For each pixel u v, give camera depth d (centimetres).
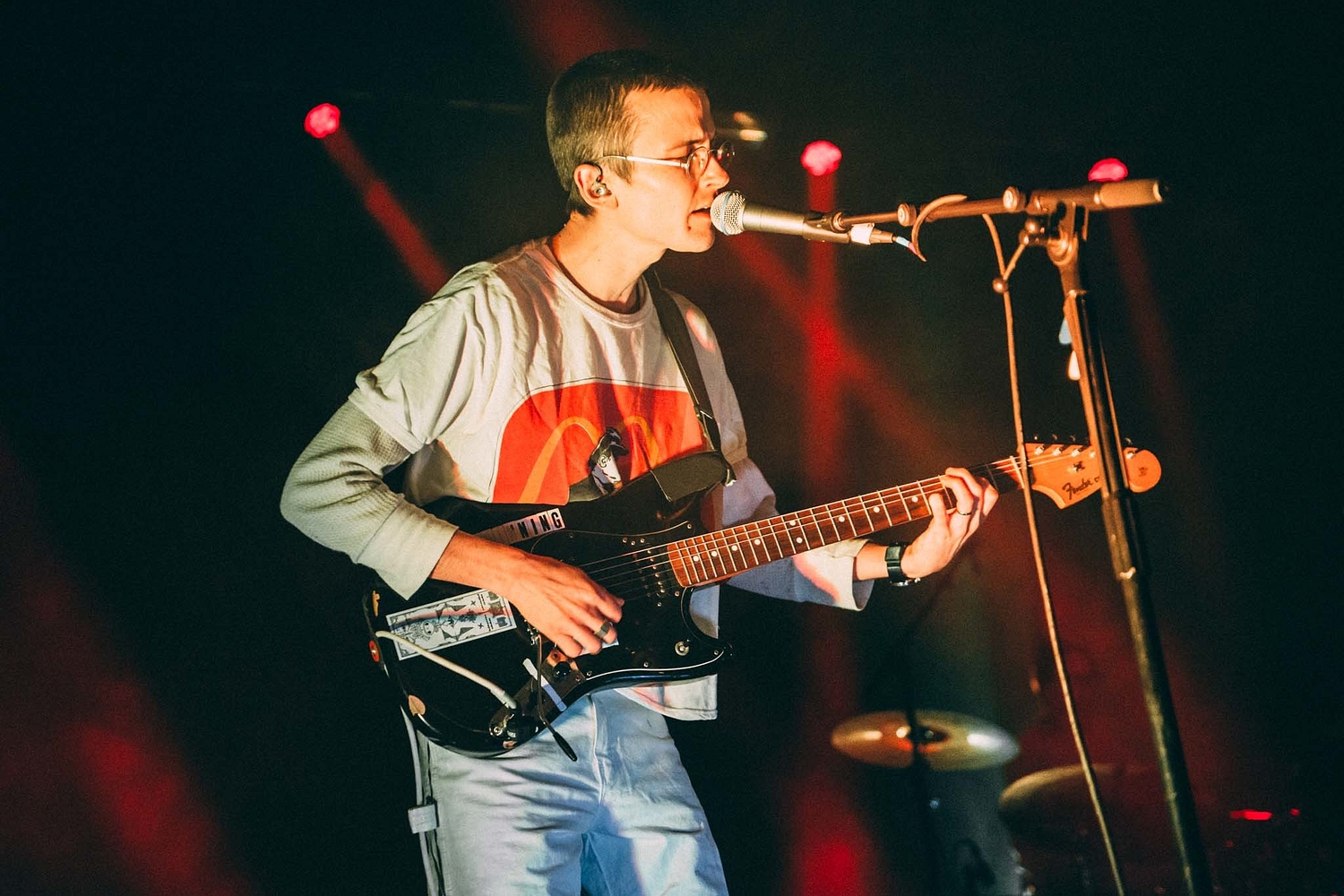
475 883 201
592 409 228
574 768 212
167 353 430
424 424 215
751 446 540
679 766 228
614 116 226
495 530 217
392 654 210
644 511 226
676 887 218
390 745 431
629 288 242
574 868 209
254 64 420
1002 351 548
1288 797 442
